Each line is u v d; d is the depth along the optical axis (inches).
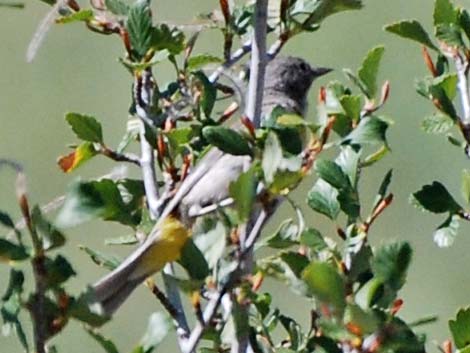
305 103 645.9
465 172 437.7
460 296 775.1
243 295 391.5
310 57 895.7
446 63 443.8
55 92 895.7
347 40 901.8
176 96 472.4
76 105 889.5
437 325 765.9
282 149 390.6
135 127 472.1
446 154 821.2
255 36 421.1
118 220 381.1
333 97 426.9
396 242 362.3
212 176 502.3
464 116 433.1
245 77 487.8
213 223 380.5
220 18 487.2
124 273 385.4
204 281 376.5
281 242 424.8
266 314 421.4
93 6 461.7
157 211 441.7
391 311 359.6
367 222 411.2
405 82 865.5
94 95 888.3
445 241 431.8
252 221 393.1
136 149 722.2
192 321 474.6
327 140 404.2
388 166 820.6
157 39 449.4
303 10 451.8
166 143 451.8
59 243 341.7
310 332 402.9
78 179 378.3
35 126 885.2
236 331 393.7
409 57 875.4
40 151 874.1
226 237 381.7
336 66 895.1
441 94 430.3
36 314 341.4
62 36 906.1
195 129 466.9
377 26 905.5
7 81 902.4
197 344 382.9
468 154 431.5
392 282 361.4
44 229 341.4
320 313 367.9
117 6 459.5
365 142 406.6
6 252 340.8
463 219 440.5
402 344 353.1
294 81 641.0
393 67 873.5
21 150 872.9
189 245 377.1
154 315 379.9
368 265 396.2
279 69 641.0
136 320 700.0
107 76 893.8
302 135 417.4
